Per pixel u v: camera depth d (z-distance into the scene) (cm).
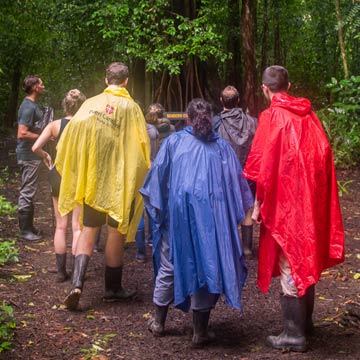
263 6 1806
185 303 472
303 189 439
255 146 455
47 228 857
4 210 807
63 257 633
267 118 454
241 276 464
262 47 1820
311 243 436
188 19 1352
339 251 455
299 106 452
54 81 1962
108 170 552
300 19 1944
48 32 1798
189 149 463
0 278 637
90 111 554
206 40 1356
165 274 484
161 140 789
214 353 467
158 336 497
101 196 549
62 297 591
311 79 2002
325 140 454
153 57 1318
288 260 442
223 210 455
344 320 524
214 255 444
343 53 1437
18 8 1761
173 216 454
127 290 590
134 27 1321
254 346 478
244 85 1509
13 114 2373
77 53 1636
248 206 472
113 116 553
